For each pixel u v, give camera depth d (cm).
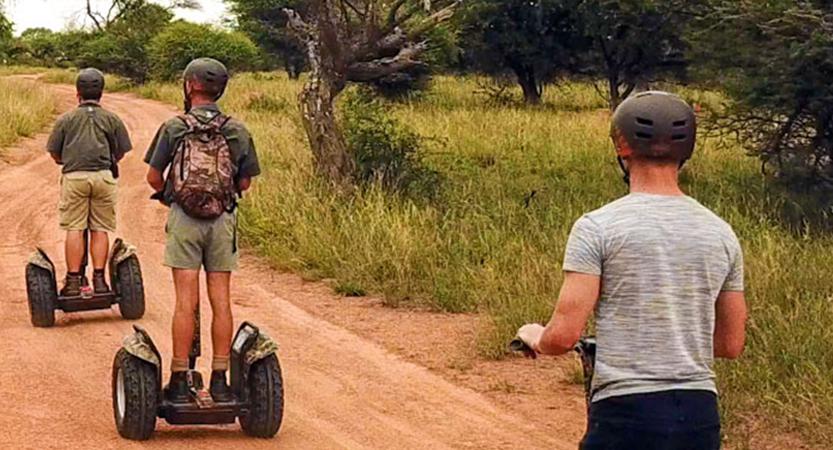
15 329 905
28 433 650
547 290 979
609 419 349
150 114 3572
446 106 3209
